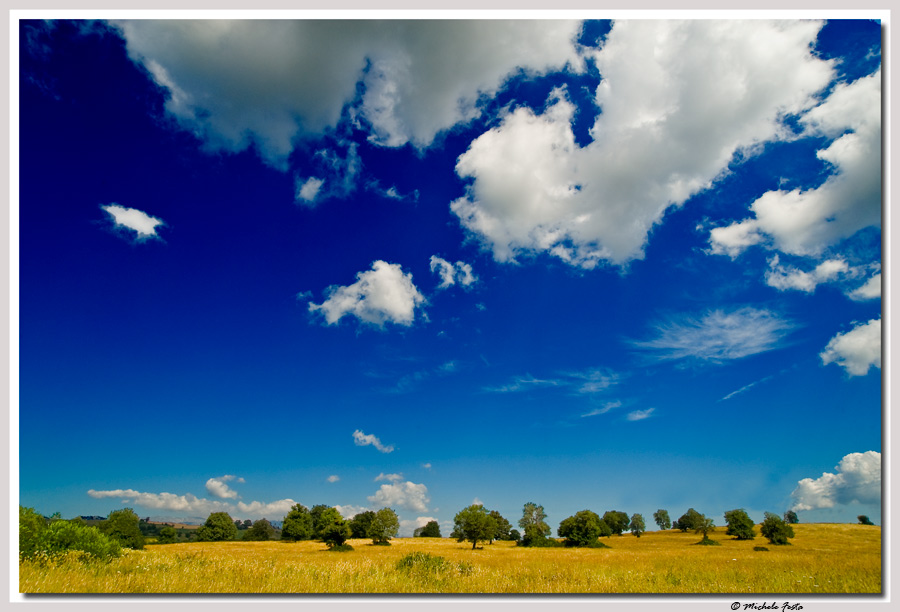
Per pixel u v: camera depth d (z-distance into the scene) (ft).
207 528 357.82
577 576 77.56
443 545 315.99
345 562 88.38
